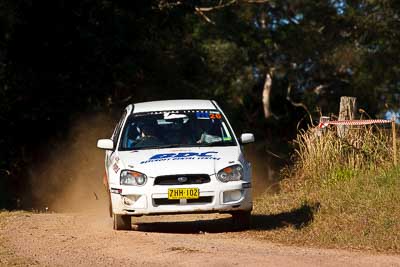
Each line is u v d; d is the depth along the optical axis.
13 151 75.38
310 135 42.38
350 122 39.62
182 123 35.62
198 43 112.56
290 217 35.72
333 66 123.56
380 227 30.36
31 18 73.25
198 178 32.25
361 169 39.28
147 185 32.16
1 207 67.62
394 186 34.53
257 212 38.16
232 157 33.19
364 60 116.56
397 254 27.52
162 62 87.88
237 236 32.00
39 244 30.81
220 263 25.61
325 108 125.06
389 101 117.38
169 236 31.77
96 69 75.88
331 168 40.31
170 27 87.44
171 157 33.03
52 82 72.88
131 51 78.56
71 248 29.59
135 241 30.39
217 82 115.81
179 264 25.72
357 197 34.56
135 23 78.81
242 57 117.25
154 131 35.34
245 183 32.78
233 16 114.62
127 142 35.09
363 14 117.00
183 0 86.06
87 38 74.06
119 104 84.88
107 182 35.75
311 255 27.14
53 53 74.69
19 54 74.06
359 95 119.62
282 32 119.56
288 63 123.25
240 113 126.62
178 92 90.56
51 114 73.81
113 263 26.36
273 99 132.50
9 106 73.25
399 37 112.88
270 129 130.12
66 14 74.19
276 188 53.31
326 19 120.19
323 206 35.09
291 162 53.00
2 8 69.44
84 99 76.00
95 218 39.31
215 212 32.44
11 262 27.09
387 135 40.62
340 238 30.09
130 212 32.47
